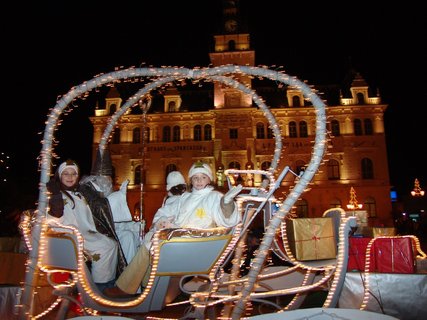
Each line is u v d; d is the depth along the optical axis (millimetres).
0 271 5609
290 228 5453
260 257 3773
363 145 39531
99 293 4539
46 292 5672
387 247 6070
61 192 5055
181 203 5289
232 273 4793
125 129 41594
